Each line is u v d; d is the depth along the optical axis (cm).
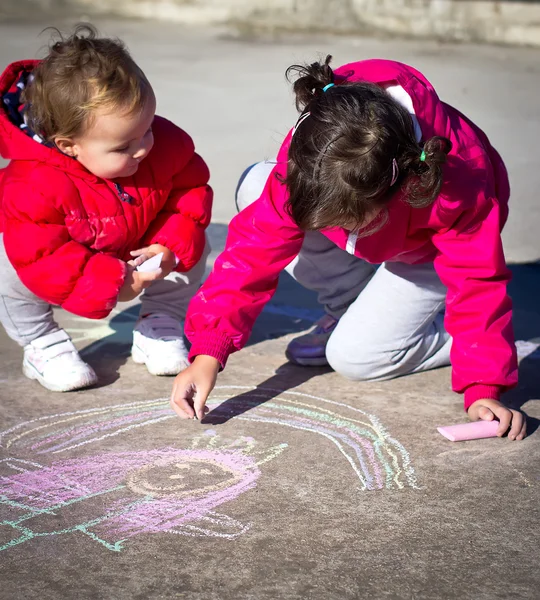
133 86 230
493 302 231
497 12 1070
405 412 250
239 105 695
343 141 181
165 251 259
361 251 228
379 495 205
